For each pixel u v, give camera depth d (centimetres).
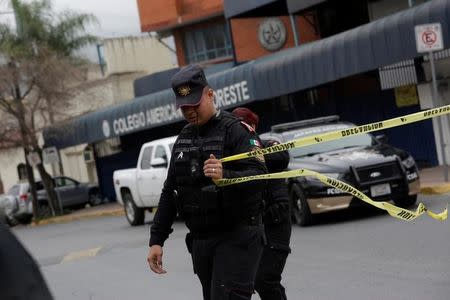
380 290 807
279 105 2592
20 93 3272
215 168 444
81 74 3438
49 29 3412
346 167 1302
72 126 3422
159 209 509
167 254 1322
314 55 2091
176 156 484
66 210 3416
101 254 1504
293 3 2394
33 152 3297
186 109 472
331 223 1347
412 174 1349
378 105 2217
